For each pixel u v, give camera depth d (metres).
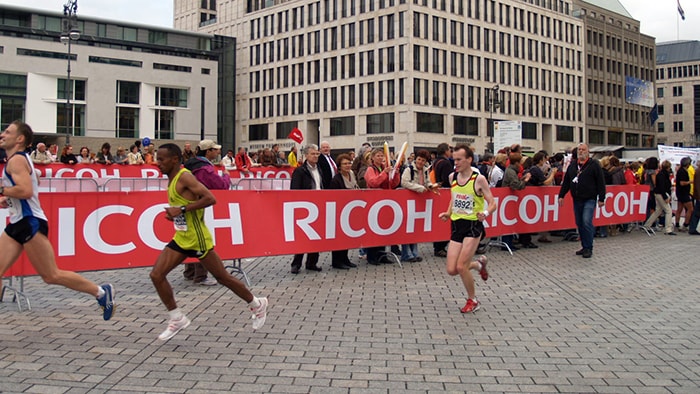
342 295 7.58
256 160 24.56
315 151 9.24
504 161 12.73
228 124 74.38
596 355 5.21
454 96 62.84
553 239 14.15
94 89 59.31
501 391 4.32
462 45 63.75
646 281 8.75
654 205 16.23
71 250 7.19
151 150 20.16
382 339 5.62
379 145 60.94
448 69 62.25
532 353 5.25
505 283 8.52
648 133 91.75
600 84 83.12
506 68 68.62
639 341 5.66
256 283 8.35
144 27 62.56
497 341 5.61
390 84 60.31
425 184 10.50
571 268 9.86
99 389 4.24
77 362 4.84
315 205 9.02
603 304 7.24
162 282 5.28
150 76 62.59
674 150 21.11
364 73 62.59
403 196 10.04
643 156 61.25
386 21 60.59
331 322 6.23
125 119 61.66
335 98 65.56
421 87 59.69
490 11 66.81
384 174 9.85
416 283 8.44
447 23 62.31
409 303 7.16
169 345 5.36
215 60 67.19
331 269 9.58
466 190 6.61
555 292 7.92
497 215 11.63
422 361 4.98
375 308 6.87
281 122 71.56
